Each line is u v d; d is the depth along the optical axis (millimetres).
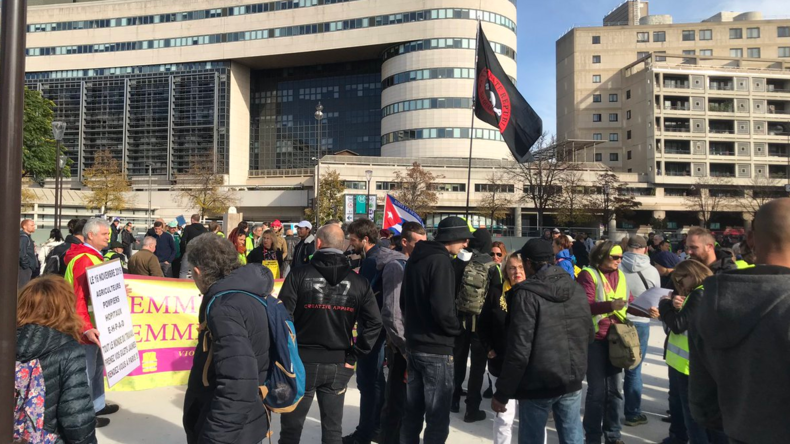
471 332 5336
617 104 76500
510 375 3312
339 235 3904
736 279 1690
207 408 2588
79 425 2711
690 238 4457
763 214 1844
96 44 79000
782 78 67938
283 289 3752
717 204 59375
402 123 70625
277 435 4895
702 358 1936
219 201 62562
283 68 83625
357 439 4547
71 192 58344
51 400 2637
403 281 4066
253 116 84125
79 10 79250
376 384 4727
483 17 69500
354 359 3949
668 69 67688
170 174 75875
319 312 3709
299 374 2879
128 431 4918
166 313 6180
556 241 6465
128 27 78562
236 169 77250
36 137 38000
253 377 2410
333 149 81125
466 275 4613
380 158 64938
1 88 2002
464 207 62531
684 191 67188
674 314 4055
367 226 5270
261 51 75500
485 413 5488
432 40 69500
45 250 13516
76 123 78312
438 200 61750
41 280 2801
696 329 1980
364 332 3928
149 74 77688
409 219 8891
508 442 4199
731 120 67438
